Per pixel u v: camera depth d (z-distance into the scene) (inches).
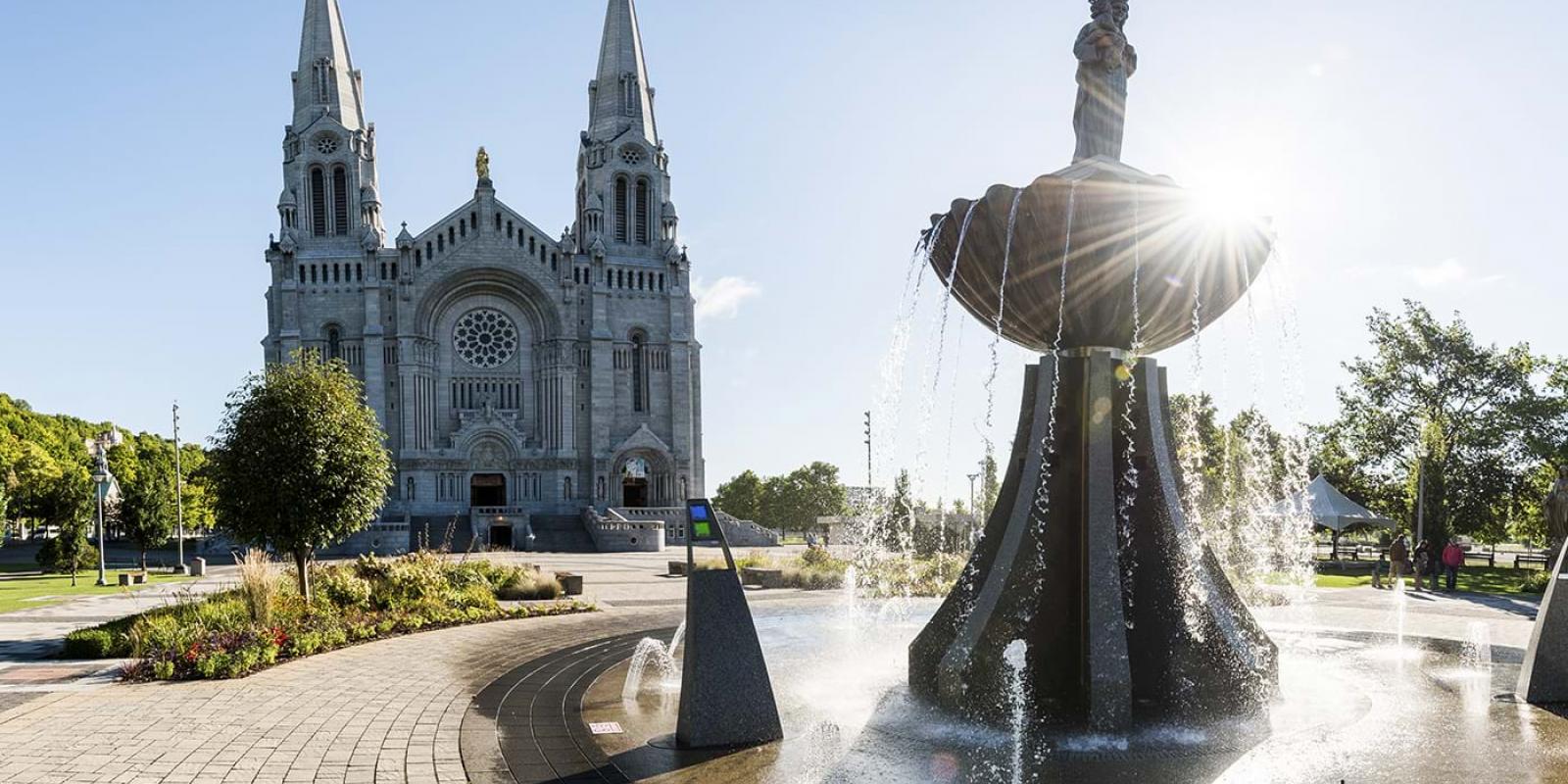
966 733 396.8
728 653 395.2
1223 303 470.0
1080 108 496.4
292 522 824.9
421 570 934.4
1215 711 414.9
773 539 2960.1
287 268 2994.6
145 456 3523.6
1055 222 428.1
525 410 3171.8
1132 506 441.1
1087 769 346.6
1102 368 452.8
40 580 1601.9
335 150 3095.5
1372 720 411.8
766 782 339.6
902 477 1696.6
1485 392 1838.1
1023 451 468.4
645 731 421.4
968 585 457.7
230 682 552.4
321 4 3174.2
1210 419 1819.6
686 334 3297.2
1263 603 949.2
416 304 3029.0
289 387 852.6
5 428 3250.5
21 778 358.9
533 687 530.3
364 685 540.7
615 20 3459.6
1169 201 425.7
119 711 473.1
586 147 3390.7
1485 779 330.0
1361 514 1691.7
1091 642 407.2
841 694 481.4
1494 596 1070.4
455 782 350.9
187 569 1940.2
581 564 1972.2
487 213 3117.6
